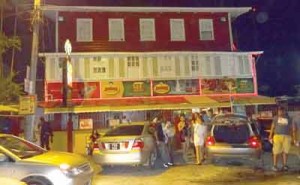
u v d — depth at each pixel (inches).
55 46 969.5
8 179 253.4
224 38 1029.2
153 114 924.0
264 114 953.5
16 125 797.9
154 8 991.6
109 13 989.8
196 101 894.4
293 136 543.5
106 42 976.3
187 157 660.1
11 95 899.4
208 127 591.8
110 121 895.1
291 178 435.2
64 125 877.8
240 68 981.2
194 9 1010.7
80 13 976.3
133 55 948.6
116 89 930.7
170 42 1004.6
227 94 964.6
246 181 424.2
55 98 907.4
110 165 526.3
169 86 949.2
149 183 426.6
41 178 313.3
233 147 514.9
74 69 921.5
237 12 1046.4
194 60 967.0
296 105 1037.8
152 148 527.8
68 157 343.6
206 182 423.8
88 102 895.7
